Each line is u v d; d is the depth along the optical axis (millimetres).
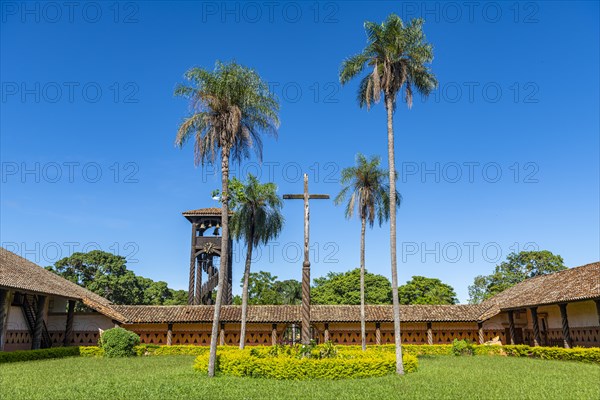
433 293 61156
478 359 30266
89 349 32875
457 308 39750
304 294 22766
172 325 37438
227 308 38562
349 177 31969
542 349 30516
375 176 31859
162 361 28328
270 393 14492
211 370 18828
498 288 60312
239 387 15742
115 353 32125
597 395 14062
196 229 42281
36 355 28391
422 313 38562
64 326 37375
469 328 39219
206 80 20031
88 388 15492
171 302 66750
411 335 38688
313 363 18594
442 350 36031
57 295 31312
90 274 59656
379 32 22641
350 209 32062
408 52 22672
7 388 15602
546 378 18484
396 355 20438
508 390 15109
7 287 25906
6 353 25609
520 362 27203
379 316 37719
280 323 36969
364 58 23188
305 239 23641
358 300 61344
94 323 37812
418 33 22656
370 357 21875
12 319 31125
